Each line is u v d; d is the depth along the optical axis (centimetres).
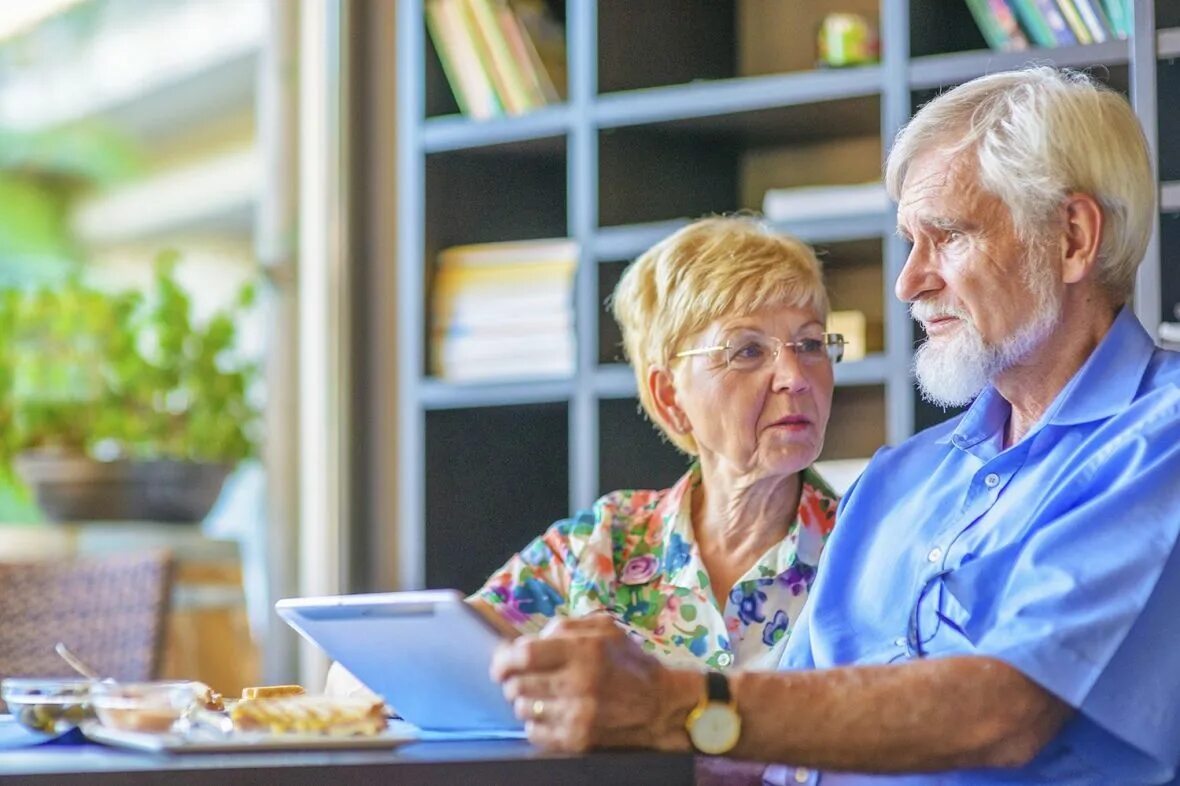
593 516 261
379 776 153
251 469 540
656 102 396
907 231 211
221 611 490
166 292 543
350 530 445
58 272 658
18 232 653
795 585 244
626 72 412
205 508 513
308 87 456
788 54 427
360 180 453
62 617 359
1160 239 326
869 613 209
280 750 162
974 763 167
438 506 416
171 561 368
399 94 428
